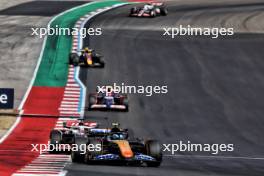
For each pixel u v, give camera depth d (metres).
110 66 192.00
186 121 136.25
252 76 185.50
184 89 168.25
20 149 103.12
